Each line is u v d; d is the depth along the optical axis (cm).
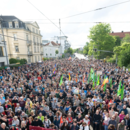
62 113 604
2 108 612
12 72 1532
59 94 805
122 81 1098
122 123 502
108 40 3788
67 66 2036
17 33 3158
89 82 1116
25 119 516
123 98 750
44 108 626
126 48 2431
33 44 3778
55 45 6550
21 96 755
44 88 938
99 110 604
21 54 3291
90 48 4188
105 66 2075
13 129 492
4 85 950
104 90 882
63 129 500
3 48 2216
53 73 1554
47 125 521
